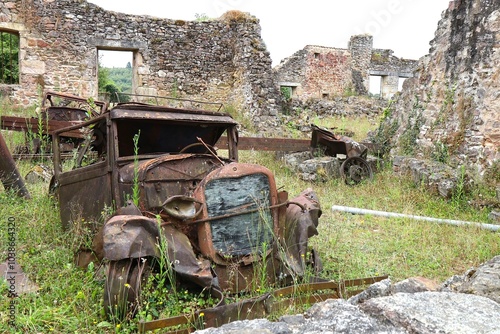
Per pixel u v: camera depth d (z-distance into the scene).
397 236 5.79
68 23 14.06
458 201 7.54
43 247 4.30
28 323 2.98
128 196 3.91
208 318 2.96
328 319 2.29
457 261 4.99
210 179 3.81
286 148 9.98
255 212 3.87
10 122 8.52
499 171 7.92
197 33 15.62
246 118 14.40
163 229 3.46
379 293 2.95
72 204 4.60
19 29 13.63
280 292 3.34
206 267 3.38
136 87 15.15
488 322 2.17
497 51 8.37
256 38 15.02
